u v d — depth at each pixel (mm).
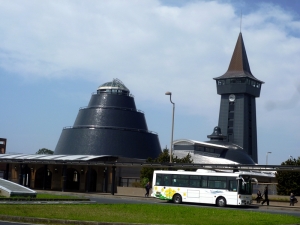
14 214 24516
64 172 65562
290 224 25094
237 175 45625
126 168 79938
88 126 98125
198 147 126562
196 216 28125
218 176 46625
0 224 21266
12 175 79125
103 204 35875
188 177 48219
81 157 72188
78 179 76000
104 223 22312
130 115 101375
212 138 169000
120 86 104500
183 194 47969
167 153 74875
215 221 25031
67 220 22516
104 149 94500
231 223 24156
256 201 55938
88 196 55562
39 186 77000
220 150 142000
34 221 22844
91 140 95688
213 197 46250
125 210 30438
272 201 55875
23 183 77125
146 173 69500
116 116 99375
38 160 68125
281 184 61656
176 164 54281
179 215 28344
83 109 102750
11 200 34594
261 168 49312
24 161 69375
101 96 102125
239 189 45312
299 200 53375
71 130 100750
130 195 63219
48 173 77375
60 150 100500
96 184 73688
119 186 73750
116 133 97000
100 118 98500
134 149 96688
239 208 44312
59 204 34000
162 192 49344
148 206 35625
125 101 102875
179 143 124312
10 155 80875
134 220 23906
